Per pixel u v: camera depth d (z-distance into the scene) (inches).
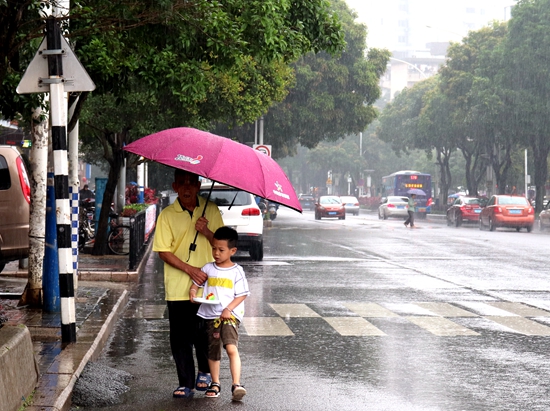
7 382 213.0
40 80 329.7
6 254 539.8
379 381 304.7
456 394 285.0
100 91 522.3
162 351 359.9
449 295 565.3
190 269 265.7
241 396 269.3
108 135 854.5
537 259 867.4
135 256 654.5
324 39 518.0
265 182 248.4
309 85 2022.6
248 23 426.9
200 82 494.6
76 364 293.9
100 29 370.0
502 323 446.9
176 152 250.8
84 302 471.2
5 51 315.3
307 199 3474.4
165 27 413.7
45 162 446.9
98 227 824.3
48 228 411.5
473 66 2295.8
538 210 2091.5
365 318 460.1
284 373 318.3
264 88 1191.6
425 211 2603.3
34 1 313.1
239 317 269.6
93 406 261.4
